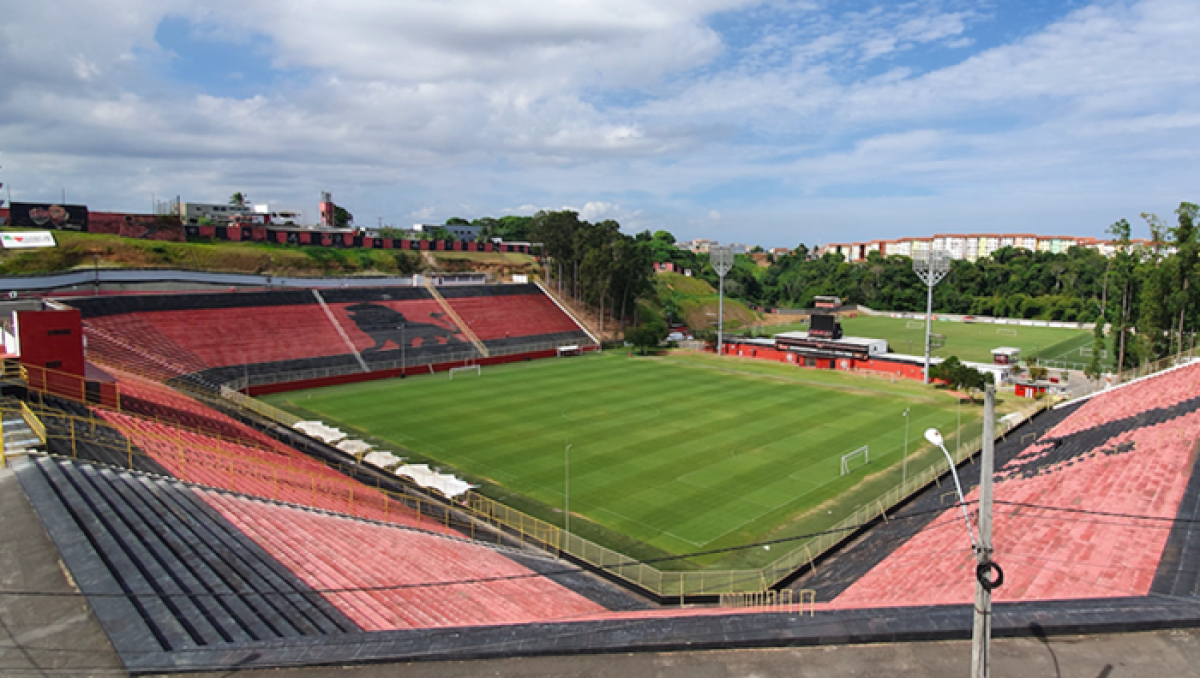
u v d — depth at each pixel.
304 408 69.88
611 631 15.62
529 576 31.59
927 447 56.75
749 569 35.91
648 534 40.91
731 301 183.50
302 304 97.25
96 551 19.41
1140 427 39.97
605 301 135.62
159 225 116.81
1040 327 162.12
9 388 35.75
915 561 29.92
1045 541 26.38
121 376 57.84
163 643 15.59
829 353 97.88
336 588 23.06
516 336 110.69
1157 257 73.19
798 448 56.94
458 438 59.50
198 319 85.00
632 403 73.06
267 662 14.51
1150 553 22.88
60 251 101.31
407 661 14.59
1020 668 13.84
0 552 19.02
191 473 32.03
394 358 92.38
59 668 14.32
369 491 44.19
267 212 160.25
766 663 14.24
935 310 187.88
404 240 150.62
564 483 49.06
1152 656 14.19
